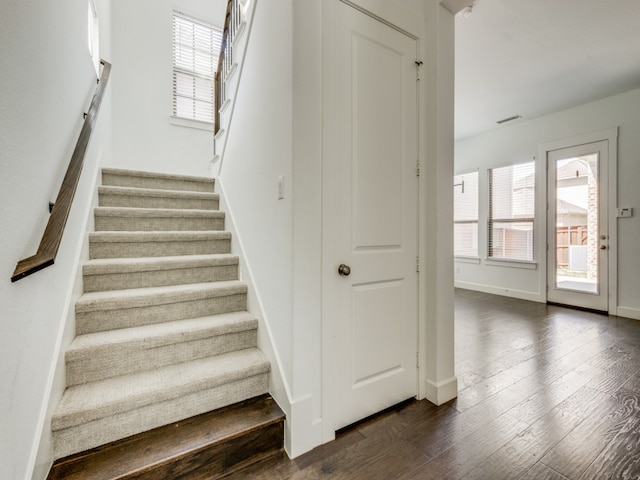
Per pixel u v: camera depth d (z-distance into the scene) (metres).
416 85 1.89
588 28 2.54
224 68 3.27
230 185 2.59
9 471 0.87
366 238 1.68
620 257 3.72
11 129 0.92
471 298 4.71
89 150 2.15
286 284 1.50
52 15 1.35
